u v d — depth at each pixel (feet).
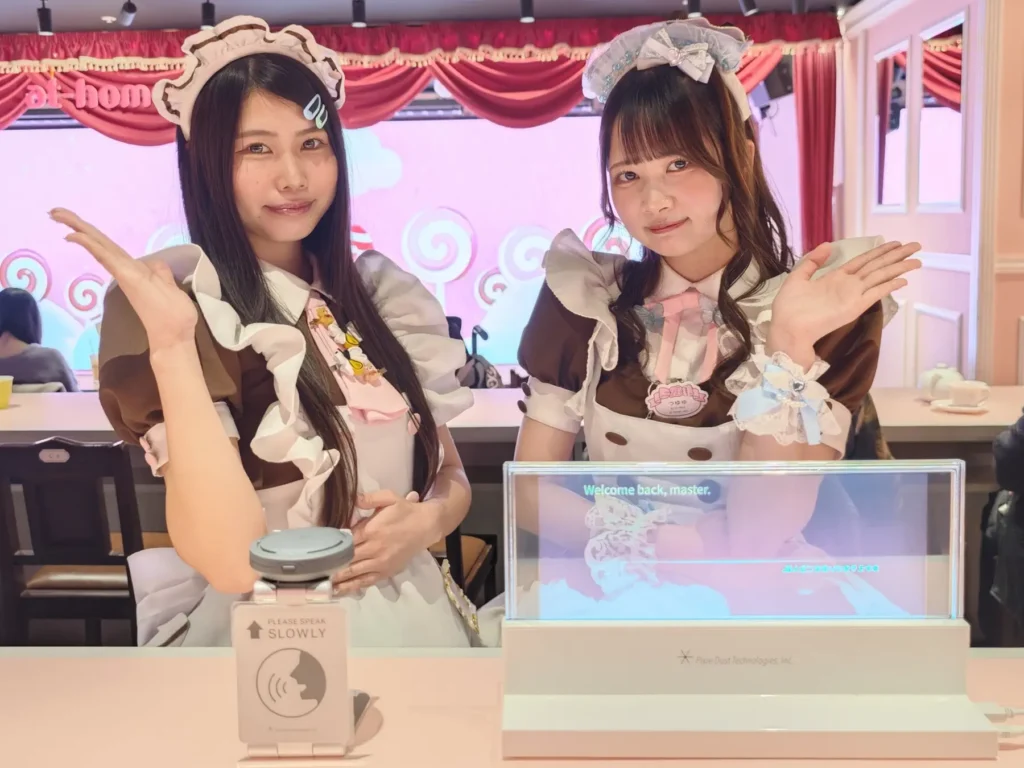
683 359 3.95
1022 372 9.87
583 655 2.35
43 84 15.05
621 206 3.89
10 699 2.56
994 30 9.40
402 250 17.47
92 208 17.42
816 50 14.17
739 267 3.91
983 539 5.26
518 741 2.24
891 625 2.33
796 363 3.54
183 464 3.22
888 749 2.22
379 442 3.87
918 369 11.85
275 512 3.66
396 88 14.85
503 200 17.29
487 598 6.86
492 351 17.74
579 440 5.11
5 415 7.95
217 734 2.36
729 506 2.35
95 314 17.71
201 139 3.60
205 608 3.82
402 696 2.55
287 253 3.96
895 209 12.56
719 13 14.90
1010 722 2.33
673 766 2.22
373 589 3.77
